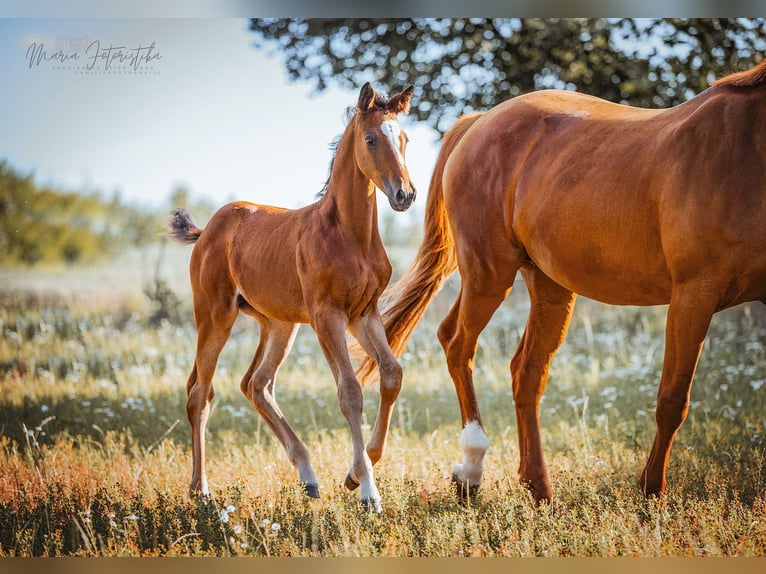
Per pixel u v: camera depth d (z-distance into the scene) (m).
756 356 15.62
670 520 7.75
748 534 7.44
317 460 10.95
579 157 8.70
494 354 17.80
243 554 7.51
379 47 21.70
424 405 14.40
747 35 18.34
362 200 9.26
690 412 12.83
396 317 10.55
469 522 8.09
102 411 13.73
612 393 14.20
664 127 8.16
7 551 8.02
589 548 7.44
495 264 9.73
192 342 19.84
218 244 10.90
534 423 9.62
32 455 11.35
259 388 10.49
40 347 18.77
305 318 10.02
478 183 9.80
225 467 10.81
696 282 7.62
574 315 21.12
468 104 20.80
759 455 9.87
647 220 8.00
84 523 8.23
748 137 7.53
